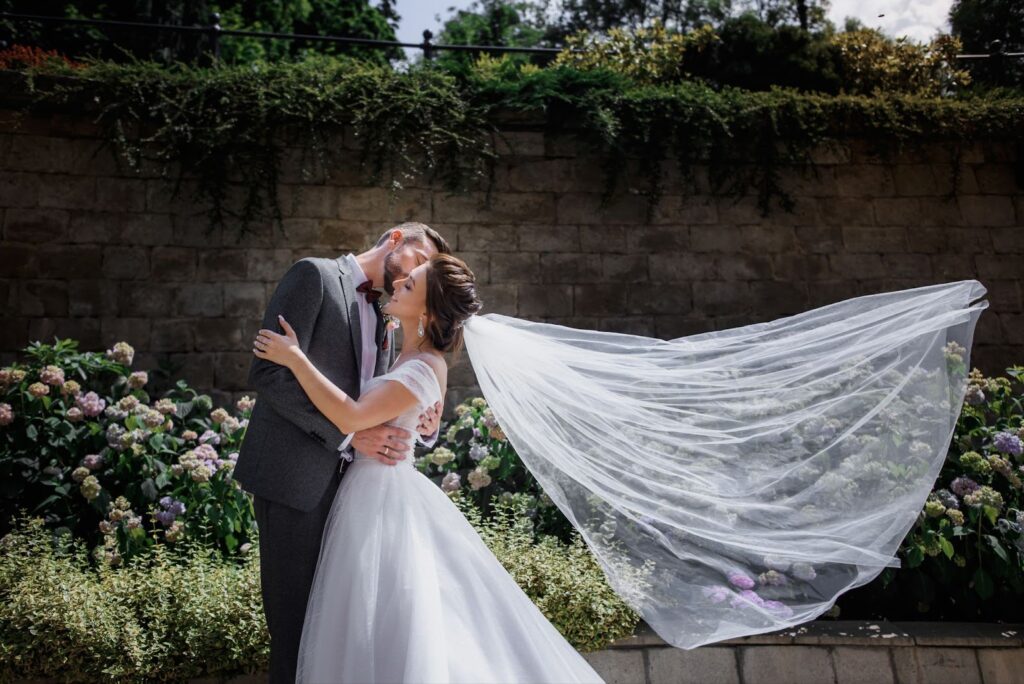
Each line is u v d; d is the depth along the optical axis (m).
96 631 2.95
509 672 2.30
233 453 4.21
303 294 2.49
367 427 2.42
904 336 2.91
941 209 6.35
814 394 2.86
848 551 2.67
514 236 5.98
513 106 5.97
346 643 2.23
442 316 2.59
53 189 5.50
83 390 4.58
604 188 6.12
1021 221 6.38
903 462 2.75
